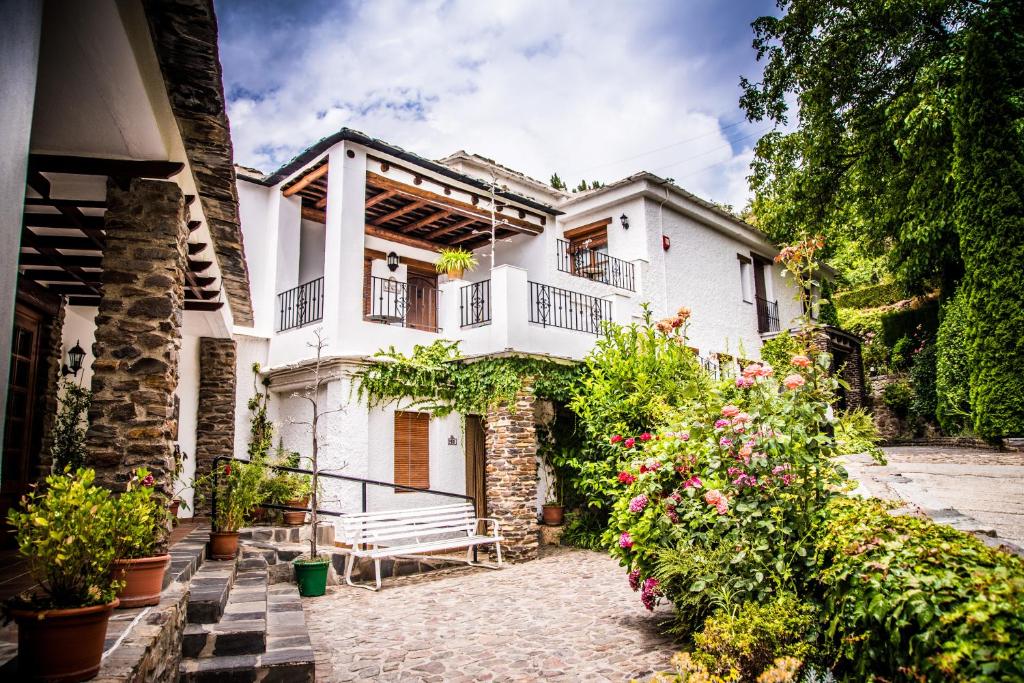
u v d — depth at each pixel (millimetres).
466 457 11695
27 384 6941
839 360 20562
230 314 9820
